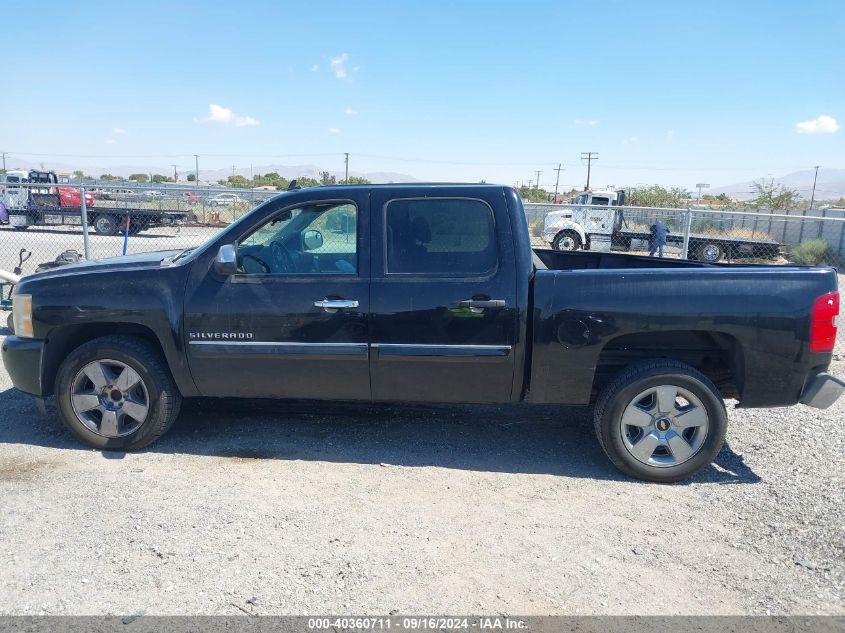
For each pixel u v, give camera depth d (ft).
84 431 15.79
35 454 15.60
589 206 33.71
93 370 15.61
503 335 14.66
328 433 17.33
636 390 14.47
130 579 10.73
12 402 19.02
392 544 11.98
